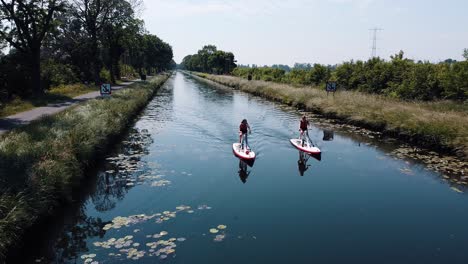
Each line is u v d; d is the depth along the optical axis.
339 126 20.25
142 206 8.98
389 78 26.91
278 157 14.09
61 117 14.71
